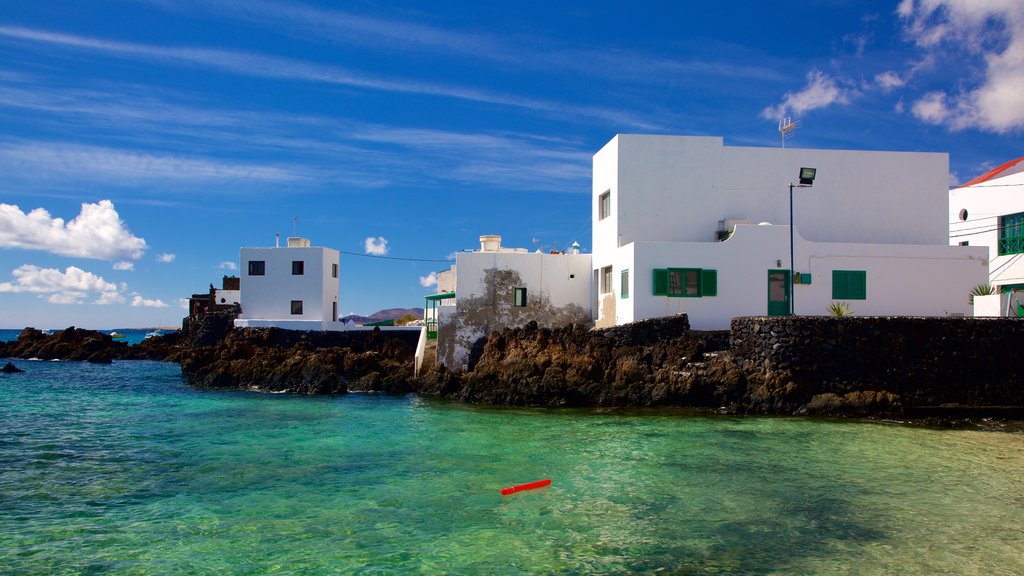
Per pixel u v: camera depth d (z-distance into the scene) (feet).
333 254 194.70
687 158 114.11
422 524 48.19
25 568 40.93
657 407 96.32
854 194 115.55
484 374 110.93
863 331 90.43
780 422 85.10
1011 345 90.02
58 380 155.43
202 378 143.23
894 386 89.51
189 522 48.85
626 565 41.09
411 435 79.87
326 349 157.79
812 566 40.86
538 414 94.99
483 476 60.70
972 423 84.53
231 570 40.42
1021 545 44.11
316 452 70.95
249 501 53.67
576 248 134.10
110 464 66.28
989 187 127.65
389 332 189.37
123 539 45.57
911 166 116.57
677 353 98.37
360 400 114.32
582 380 102.17
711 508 51.29
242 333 177.68
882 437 76.07
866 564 41.16
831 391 89.86
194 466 65.21
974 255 105.91
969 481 58.23
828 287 104.01
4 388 137.49
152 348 233.96
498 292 121.49
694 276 103.24
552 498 53.98
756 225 104.27
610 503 52.65
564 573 39.99
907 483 57.67
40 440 78.79
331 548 43.78
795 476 59.88
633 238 112.78
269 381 131.75
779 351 91.15
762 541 44.78
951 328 90.33
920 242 116.06
